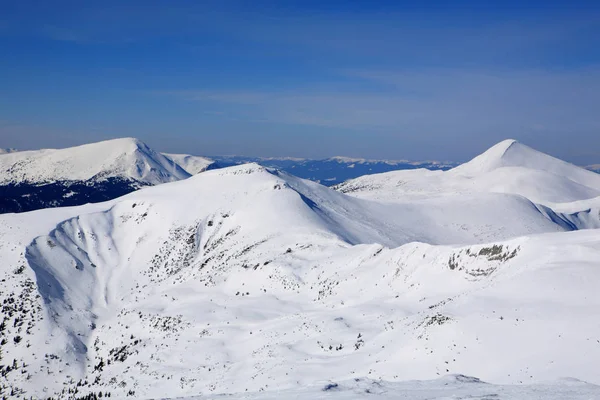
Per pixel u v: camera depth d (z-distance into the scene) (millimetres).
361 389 21109
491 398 17734
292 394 20875
